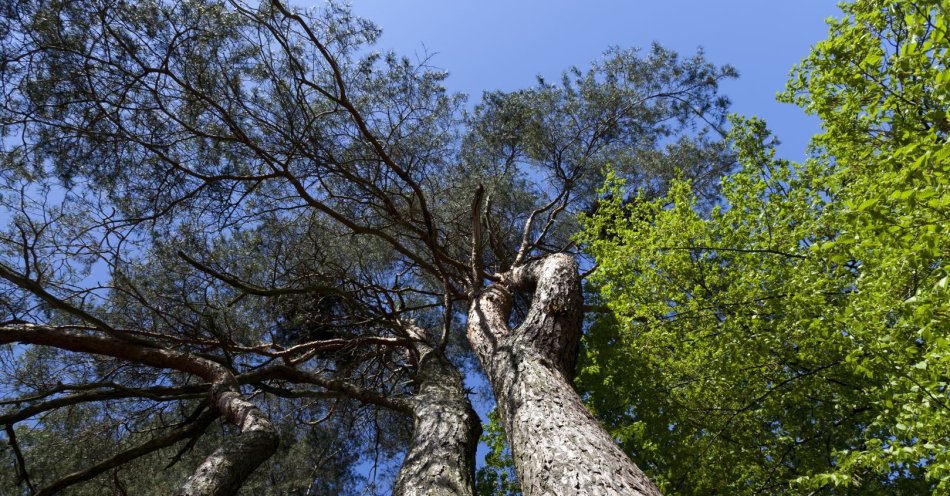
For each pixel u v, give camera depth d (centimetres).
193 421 625
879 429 403
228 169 579
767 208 453
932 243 226
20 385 624
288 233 705
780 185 474
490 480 550
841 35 372
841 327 352
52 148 514
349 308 716
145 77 514
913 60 295
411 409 541
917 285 301
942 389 320
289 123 550
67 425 655
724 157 869
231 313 681
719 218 469
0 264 454
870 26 360
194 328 632
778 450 462
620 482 276
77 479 482
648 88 873
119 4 474
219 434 746
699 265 465
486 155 855
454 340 901
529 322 453
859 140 402
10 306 551
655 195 843
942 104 258
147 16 484
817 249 247
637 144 887
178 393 582
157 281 651
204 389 598
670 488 455
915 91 321
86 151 528
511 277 652
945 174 208
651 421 469
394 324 678
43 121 493
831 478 318
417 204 711
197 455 734
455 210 763
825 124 425
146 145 516
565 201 847
